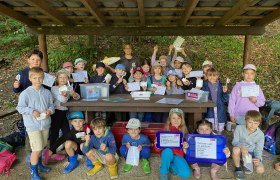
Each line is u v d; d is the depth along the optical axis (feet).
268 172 10.80
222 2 13.87
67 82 12.39
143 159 11.39
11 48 28.73
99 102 11.88
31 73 10.11
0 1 13.46
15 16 15.16
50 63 24.18
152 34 17.25
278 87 21.40
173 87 13.94
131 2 13.85
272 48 27.02
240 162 11.23
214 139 10.48
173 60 16.49
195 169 10.61
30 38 27.99
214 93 12.97
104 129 11.07
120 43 27.73
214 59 25.36
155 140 11.37
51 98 10.88
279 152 12.20
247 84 12.37
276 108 14.01
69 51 25.63
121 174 10.84
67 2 13.96
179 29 17.13
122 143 11.68
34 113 9.93
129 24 18.78
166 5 14.44
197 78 13.39
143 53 25.86
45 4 13.82
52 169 11.30
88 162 11.25
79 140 11.48
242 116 12.30
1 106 20.62
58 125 12.35
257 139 10.75
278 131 12.41
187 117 13.91
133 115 14.26
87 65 24.00
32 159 10.25
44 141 10.59
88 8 13.75
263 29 16.89
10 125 17.75
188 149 10.68
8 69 25.93
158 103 11.60
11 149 12.65
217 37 29.58
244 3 13.20
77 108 11.98
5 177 10.89
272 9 14.49
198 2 13.91
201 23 18.16
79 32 17.35
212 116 12.96
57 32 17.35
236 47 27.35
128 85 13.69
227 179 10.41
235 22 17.46
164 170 10.24
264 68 23.98
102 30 17.29
